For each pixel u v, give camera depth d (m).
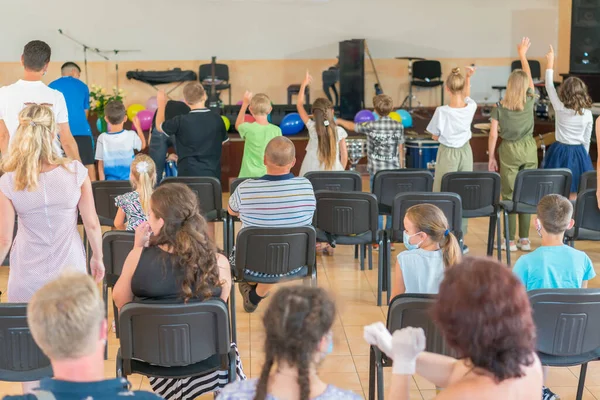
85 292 1.65
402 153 6.55
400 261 3.46
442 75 13.32
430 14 13.11
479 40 13.22
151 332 2.88
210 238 2.94
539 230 3.43
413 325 3.04
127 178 6.43
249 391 1.72
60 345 1.60
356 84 12.04
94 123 9.92
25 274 3.20
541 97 10.98
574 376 3.96
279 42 13.03
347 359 4.16
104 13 12.62
